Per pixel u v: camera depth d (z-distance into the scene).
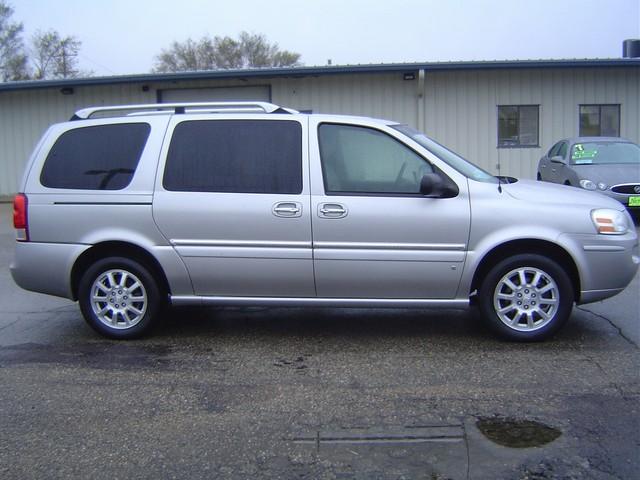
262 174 5.30
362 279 5.22
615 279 5.21
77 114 5.75
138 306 5.58
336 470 3.35
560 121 18.73
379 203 5.15
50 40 46.69
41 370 4.91
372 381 4.56
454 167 5.29
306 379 4.62
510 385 4.42
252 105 5.56
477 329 5.79
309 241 5.20
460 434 3.71
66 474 3.36
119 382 4.63
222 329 5.94
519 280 5.23
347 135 5.31
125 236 5.38
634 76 18.55
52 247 5.49
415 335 5.64
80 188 5.48
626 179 12.03
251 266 5.29
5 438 3.78
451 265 5.16
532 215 5.11
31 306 6.98
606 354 5.01
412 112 18.92
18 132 20.30
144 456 3.54
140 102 19.84
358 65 18.25
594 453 3.46
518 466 3.35
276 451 3.56
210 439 3.72
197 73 18.73
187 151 5.41
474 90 18.73
